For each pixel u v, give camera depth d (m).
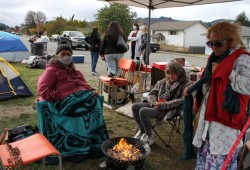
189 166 3.43
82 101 3.46
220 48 2.06
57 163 3.33
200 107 2.29
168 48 35.62
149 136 3.81
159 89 3.97
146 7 6.71
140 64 6.68
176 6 6.35
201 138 2.26
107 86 5.91
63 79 3.48
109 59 6.83
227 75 2.04
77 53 17.70
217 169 2.19
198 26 42.75
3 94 5.99
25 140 2.60
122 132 4.42
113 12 32.25
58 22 46.91
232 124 2.10
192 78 4.95
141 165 2.93
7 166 2.14
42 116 3.38
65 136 3.40
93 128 3.59
